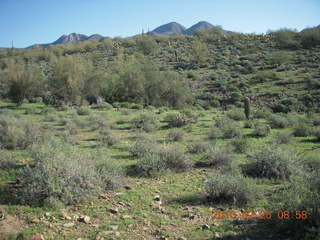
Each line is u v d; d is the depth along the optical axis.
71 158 7.39
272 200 6.60
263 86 45.84
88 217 5.57
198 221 5.66
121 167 8.77
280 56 56.56
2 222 5.27
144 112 27.16
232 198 6.59
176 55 70.31
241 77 51.59
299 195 5.45
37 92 34.25
